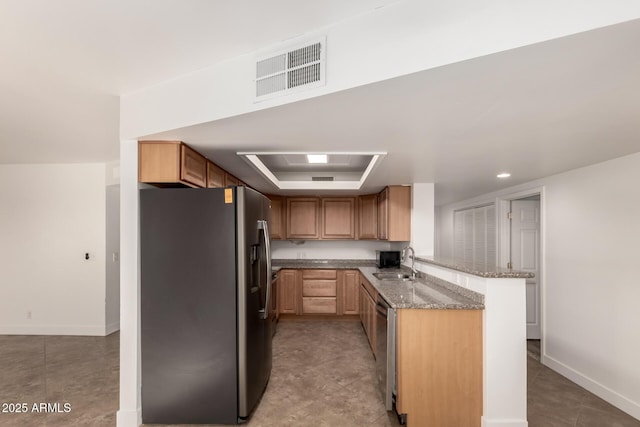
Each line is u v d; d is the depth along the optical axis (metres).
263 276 2.83
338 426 2.31
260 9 1.39
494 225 4.99
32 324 4.45
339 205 5.43
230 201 2.33
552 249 3.53
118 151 3.71
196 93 1.95
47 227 4.47
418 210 4.17
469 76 1.33
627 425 2.40
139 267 2.37
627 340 2.63
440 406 2.26
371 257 5.76
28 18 1.41
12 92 2.15
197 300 2.33
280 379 3.06
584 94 1.50
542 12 1.09
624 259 2.67
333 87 1.49
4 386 2.96
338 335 4.42
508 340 2.21
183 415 2.31
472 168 3.21
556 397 2.84
